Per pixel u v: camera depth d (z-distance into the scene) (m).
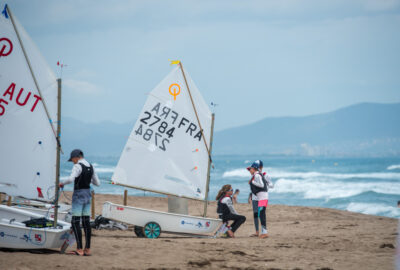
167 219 38.53
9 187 28.31
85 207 28.08
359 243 37.06
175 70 40.06
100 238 36.38
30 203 40.91
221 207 40.94
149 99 39.44
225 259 28.98
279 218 64.19
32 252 28.16
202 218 39.50
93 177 28.69
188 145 40.41
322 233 45.91
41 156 28.66
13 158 28.41
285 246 34.94
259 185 41.16
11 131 28.38
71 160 28.56
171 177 39.94
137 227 38.81
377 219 63.53
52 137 28.78
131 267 25.45
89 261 26.23
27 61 28.36
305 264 27.86
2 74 28.20
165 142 39.88
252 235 42.16
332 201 122.06
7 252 27.44
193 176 40.47
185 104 40.28
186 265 26.75
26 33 28.52
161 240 36.38
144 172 39.25
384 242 37.56
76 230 27.81
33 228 28.05
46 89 28.64
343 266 27.44
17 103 28.44
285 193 150.75
